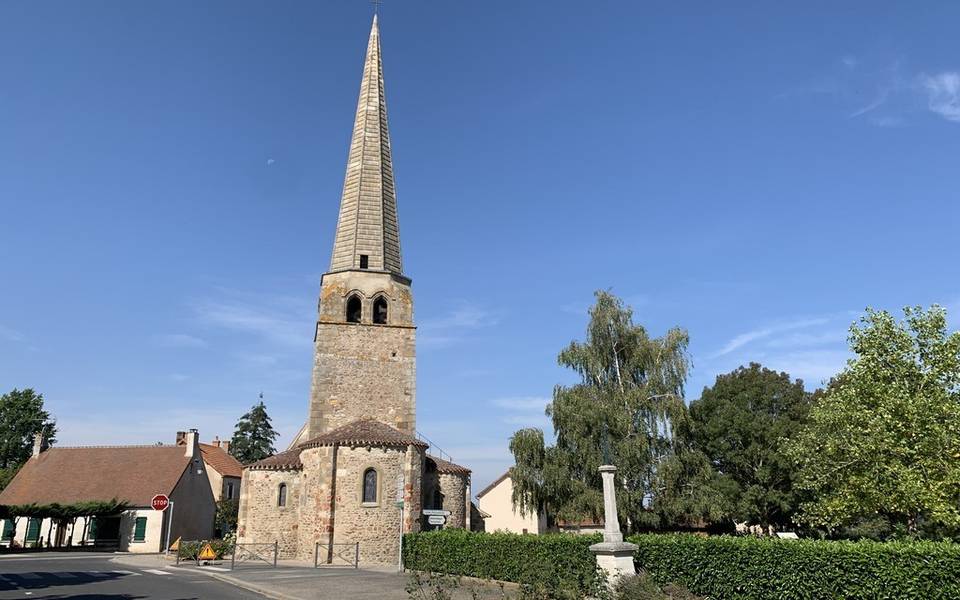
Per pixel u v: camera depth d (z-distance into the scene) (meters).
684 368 34.50
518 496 34.66
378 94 45.38
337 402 37.41
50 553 41.78
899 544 15.38
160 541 46.41
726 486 42.44
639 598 16.27
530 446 34.06
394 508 31.61
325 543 30.77
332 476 31.69
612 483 20.19
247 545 33.84
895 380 25.12
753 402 45.94
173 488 49.25
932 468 22.88
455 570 25.69
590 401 33.38
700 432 46.16
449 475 36.53
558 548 21.25
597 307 36.56
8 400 65.75
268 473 34.91
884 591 14.91
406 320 39.78
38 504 43.53
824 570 15.94
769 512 43.41
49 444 66.94
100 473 51.59
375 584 22.45
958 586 13.99
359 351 38.50
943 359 24.33
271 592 20.66
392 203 43.06
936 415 23.34
